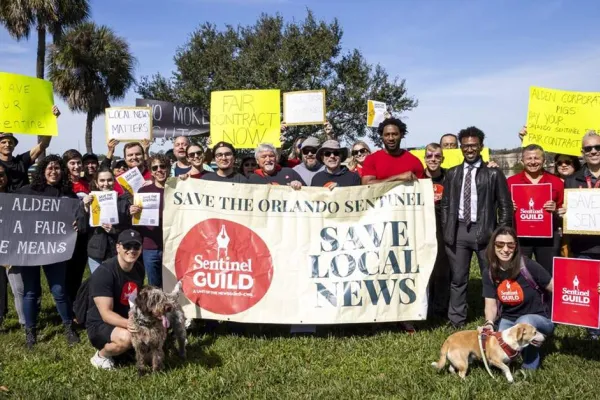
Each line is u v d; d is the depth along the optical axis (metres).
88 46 28.25
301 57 28.61
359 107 28.69
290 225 6.36
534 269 5.14
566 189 5.79
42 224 6.10
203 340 6.15
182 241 6.29
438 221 7.05
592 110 7.45
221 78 29.52
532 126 7.59
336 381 4.85
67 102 28.78
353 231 6.34
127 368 5.27
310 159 7.17
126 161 7.59
